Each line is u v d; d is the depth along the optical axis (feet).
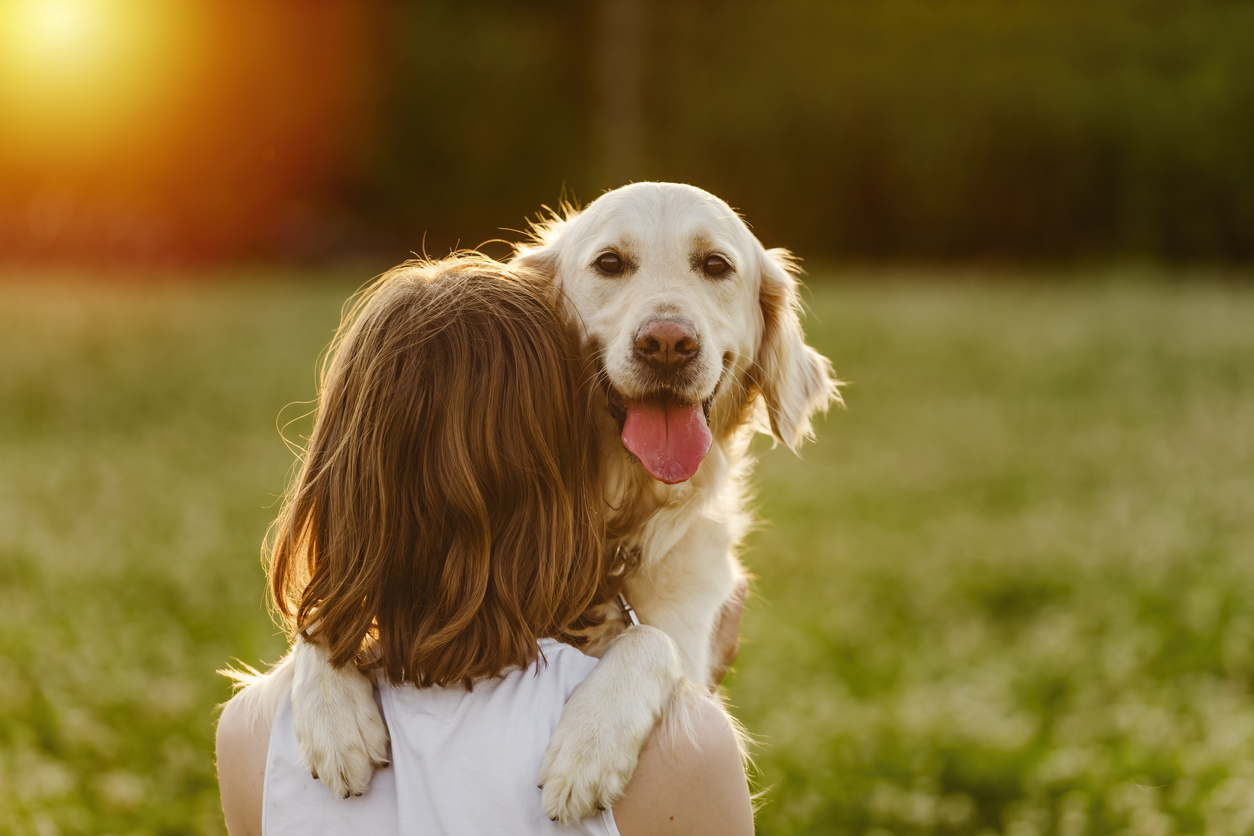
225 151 121.49
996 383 50.52
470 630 5.26
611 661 5.65
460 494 5.33
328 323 64.95
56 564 24.11
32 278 93.56
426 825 5.03
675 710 5.49
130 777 14.44
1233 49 113.70
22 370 49.03
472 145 120.37
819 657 19.90
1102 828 13.75
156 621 20.94
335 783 5.17
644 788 5.26
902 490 33.14
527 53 117.60
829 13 116.47
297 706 5.47
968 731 16.63
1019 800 14.80
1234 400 46.57
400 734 5.20
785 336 10.25
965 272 106.42
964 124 114.93
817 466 36.09
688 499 8.42
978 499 32.04
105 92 118.21
